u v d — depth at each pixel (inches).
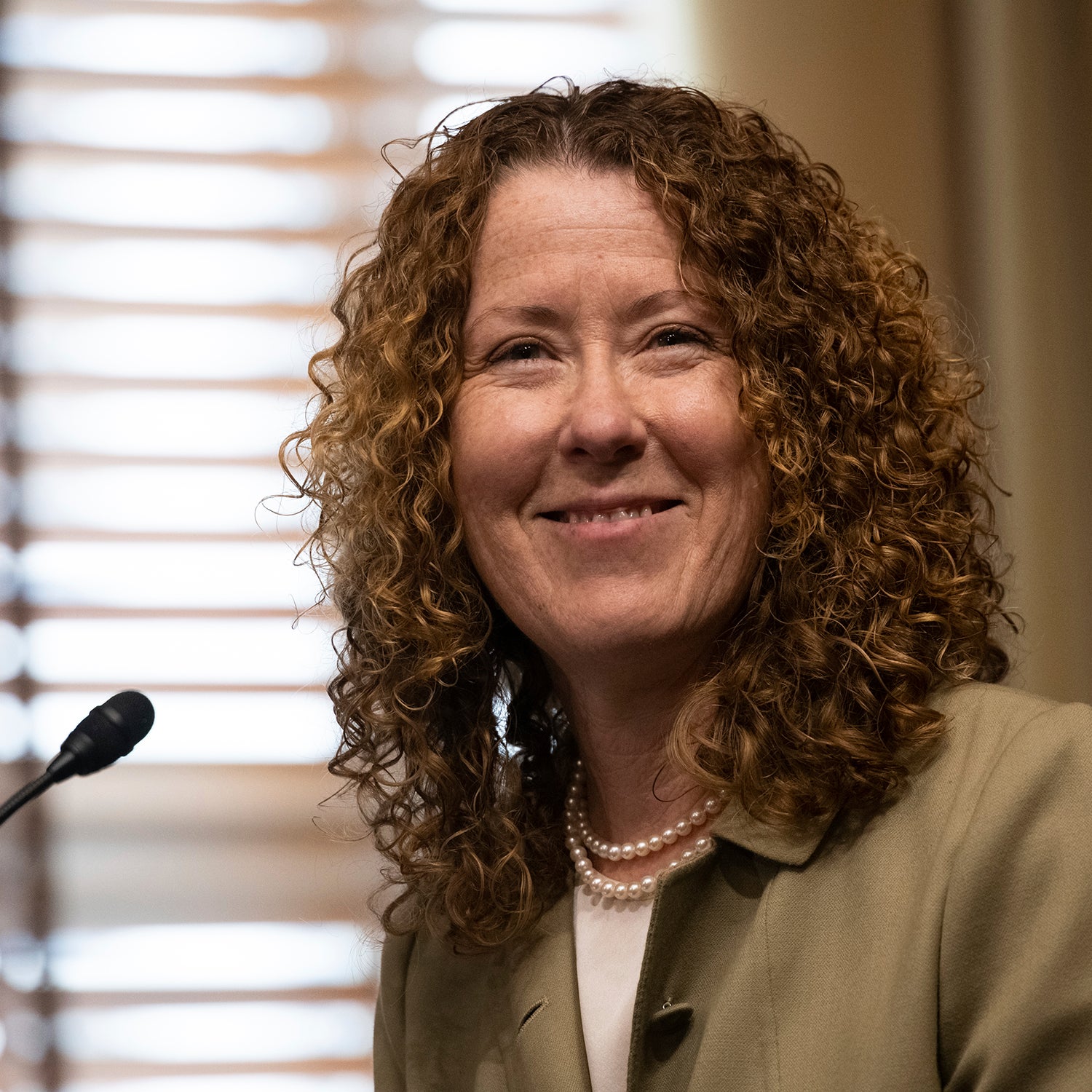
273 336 413.4
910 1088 151.4
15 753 399.5
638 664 183.9
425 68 415.8
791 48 412.5
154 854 398.0
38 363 408.8
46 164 412.8
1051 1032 147.1
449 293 193.0
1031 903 154.4
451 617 198.7
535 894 201.3
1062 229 405.4
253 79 417.1
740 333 181.2
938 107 411.5
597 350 181.6
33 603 403.5
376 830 213.8
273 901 397.4
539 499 184.9
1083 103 407.2
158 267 412.8
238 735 402.0
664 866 190.5
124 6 416.8
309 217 415.8
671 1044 175.3
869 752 170.4
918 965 156.2
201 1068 393.4
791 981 165.9
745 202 187.8
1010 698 172.2
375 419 201.8
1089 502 397.1
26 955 394.0
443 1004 209.5
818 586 181.6
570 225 184.1
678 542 180.5
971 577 187.3
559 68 415.5
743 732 178.4
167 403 410.0
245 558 407.2
